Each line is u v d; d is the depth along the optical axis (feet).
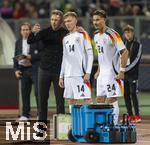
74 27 107.55
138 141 105.40
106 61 106.63
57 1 244.22
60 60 112.78
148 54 191.72
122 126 102.32
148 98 182.91
